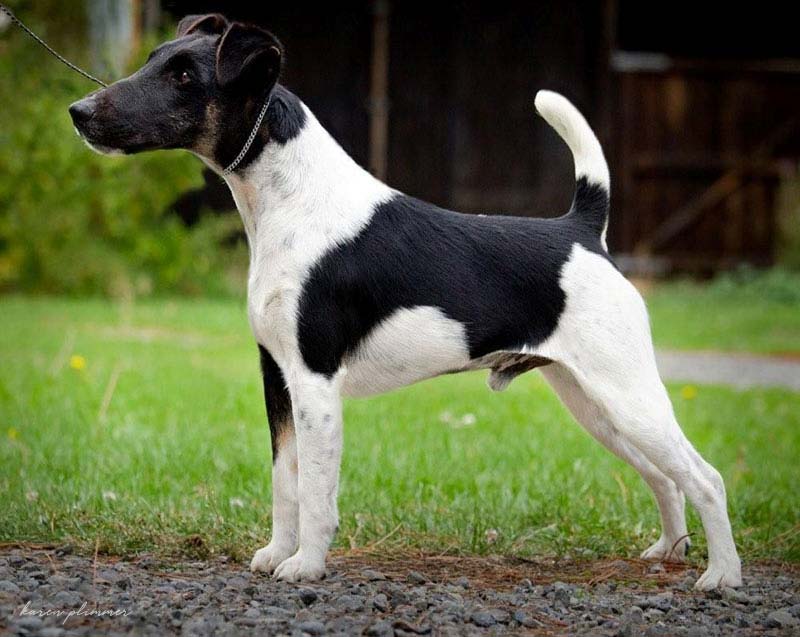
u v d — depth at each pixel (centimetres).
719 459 1041
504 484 898
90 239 2400
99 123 623
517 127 2797
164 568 681
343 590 630
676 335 2047
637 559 743
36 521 750
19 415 1120
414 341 650
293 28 2738
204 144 643
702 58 2838
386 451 991
